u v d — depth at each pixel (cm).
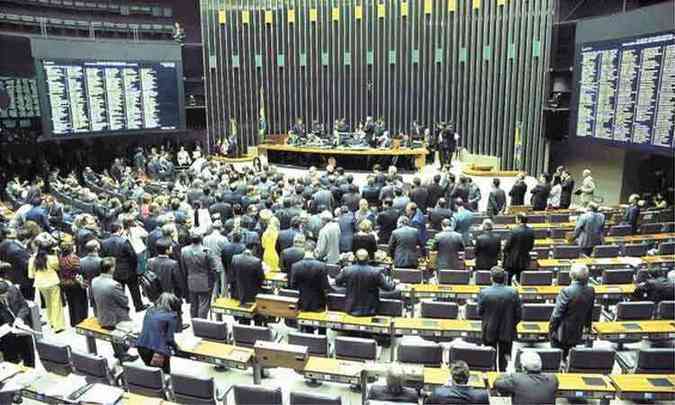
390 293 773
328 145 2270
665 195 1627
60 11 2125
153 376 544
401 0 2467
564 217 1341
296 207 1174
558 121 2020
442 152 2186
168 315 599
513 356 763
